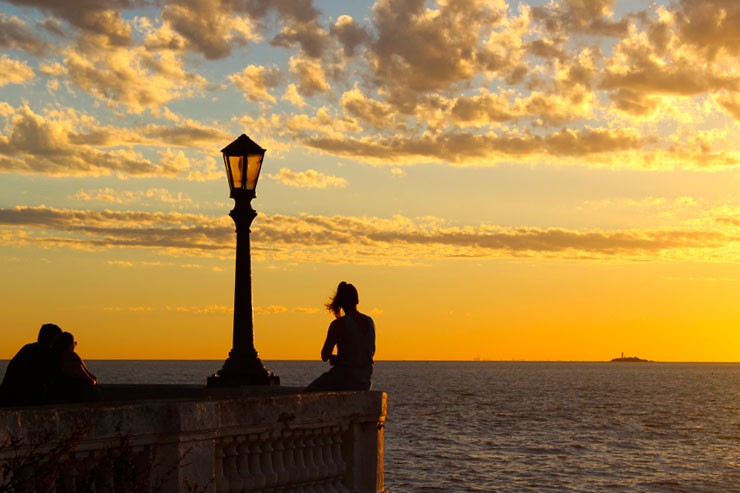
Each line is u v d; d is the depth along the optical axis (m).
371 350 9.42
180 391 11.20
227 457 7.31
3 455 5.21
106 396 11.10
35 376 9.09
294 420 7.84
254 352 11.66
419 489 36.09
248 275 11.74
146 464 6.36
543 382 197.38
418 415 79.31
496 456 47.38
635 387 168.25
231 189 11.85
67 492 5.76
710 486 37.72
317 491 8.24
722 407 98.06
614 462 45.75
